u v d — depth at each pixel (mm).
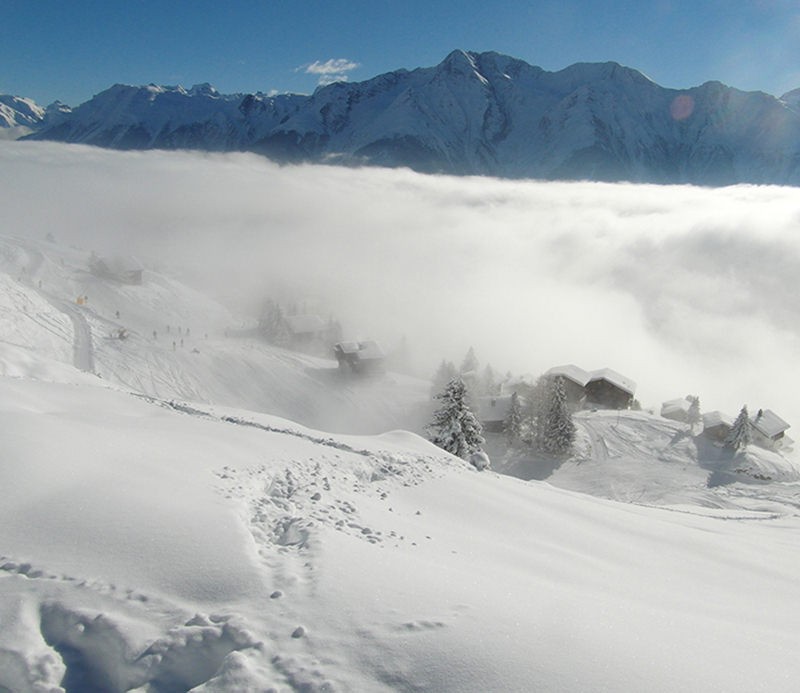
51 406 14500
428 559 8664
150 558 6629
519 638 5762
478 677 5129
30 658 5141
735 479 49625
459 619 6012
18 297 66312
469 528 12523
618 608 7508
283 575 6602
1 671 4996
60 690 4953
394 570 7324
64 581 6082
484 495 15891
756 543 17172
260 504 9578
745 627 8414
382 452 18516
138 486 8727
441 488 15633
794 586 12945
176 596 6070
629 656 5684
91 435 11070
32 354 25094
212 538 7207
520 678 5141
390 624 5816
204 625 5609
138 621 5633
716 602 10492
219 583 6316
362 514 10867
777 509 41406
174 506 8070
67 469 8805
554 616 6473
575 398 73000
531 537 12820
